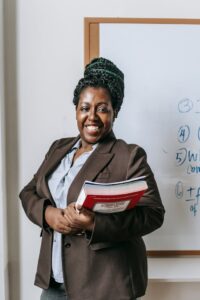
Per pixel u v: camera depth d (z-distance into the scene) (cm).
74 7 135
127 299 94
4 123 135
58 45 136
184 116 136
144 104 135
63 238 99
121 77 108
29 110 137
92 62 112
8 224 140
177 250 137
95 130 101
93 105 100
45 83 136
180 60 135
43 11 135
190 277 129
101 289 94
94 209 87
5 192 136
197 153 136
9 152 138
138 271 100
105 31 133
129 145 103
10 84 137
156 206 99
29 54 136
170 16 136
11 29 136
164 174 137
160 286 141
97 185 83
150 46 134
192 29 134
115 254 96
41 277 105
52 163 109
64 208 99
